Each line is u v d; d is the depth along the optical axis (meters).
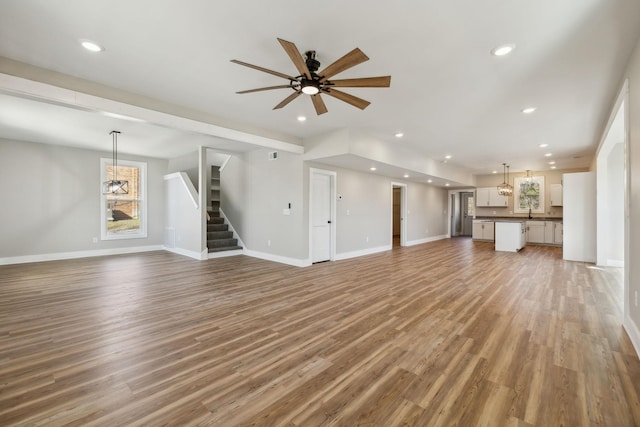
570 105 3.82
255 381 1.97
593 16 2.09
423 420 1.60
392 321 2.99
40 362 2.19
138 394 1.83
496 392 1.84
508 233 7.88
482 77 3.06
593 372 2.06
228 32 2.35
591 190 6.38
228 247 6.98
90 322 2.95
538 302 3.59
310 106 3.99
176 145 6.28
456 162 8.21
